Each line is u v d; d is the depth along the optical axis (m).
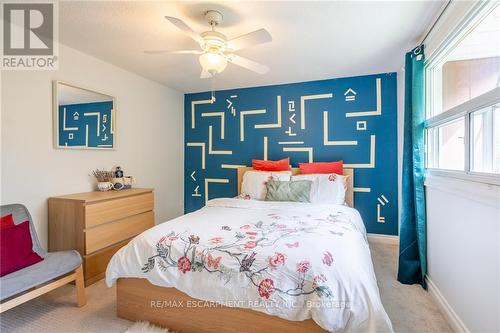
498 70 1.30
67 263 1.76
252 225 1.89
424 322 1.67
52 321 1.68
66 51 2.40
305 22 1.98
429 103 2.13
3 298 1.41
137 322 1.63
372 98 3.21
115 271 1.65
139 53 2.57
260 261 1.38
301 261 1.34
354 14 1.87
